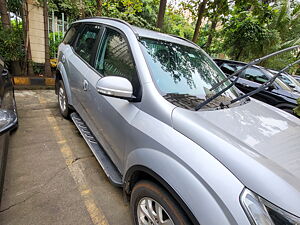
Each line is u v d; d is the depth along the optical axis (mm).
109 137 1838
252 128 1405
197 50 2336
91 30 2578
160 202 1235
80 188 1993
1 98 1966
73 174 2162
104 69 2053
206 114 1417
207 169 1023
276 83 5250
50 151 2480
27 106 3621
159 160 1208
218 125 1309
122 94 1449
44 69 5047
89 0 6305
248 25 7309
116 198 1950
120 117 1626
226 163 1015
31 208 1691
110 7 6426
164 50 1913
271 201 884
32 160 2270
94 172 2242
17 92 4199
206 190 990
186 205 1047
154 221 1327
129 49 1794
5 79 2381
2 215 1592
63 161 2338
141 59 1667
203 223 971
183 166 1097
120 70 1815
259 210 886
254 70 5625
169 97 1483
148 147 1313
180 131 1225
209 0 6086
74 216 1692
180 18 9617
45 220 1611
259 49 7637
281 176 965
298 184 957
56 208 1732
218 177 986
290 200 876
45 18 4516
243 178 957
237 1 5637
